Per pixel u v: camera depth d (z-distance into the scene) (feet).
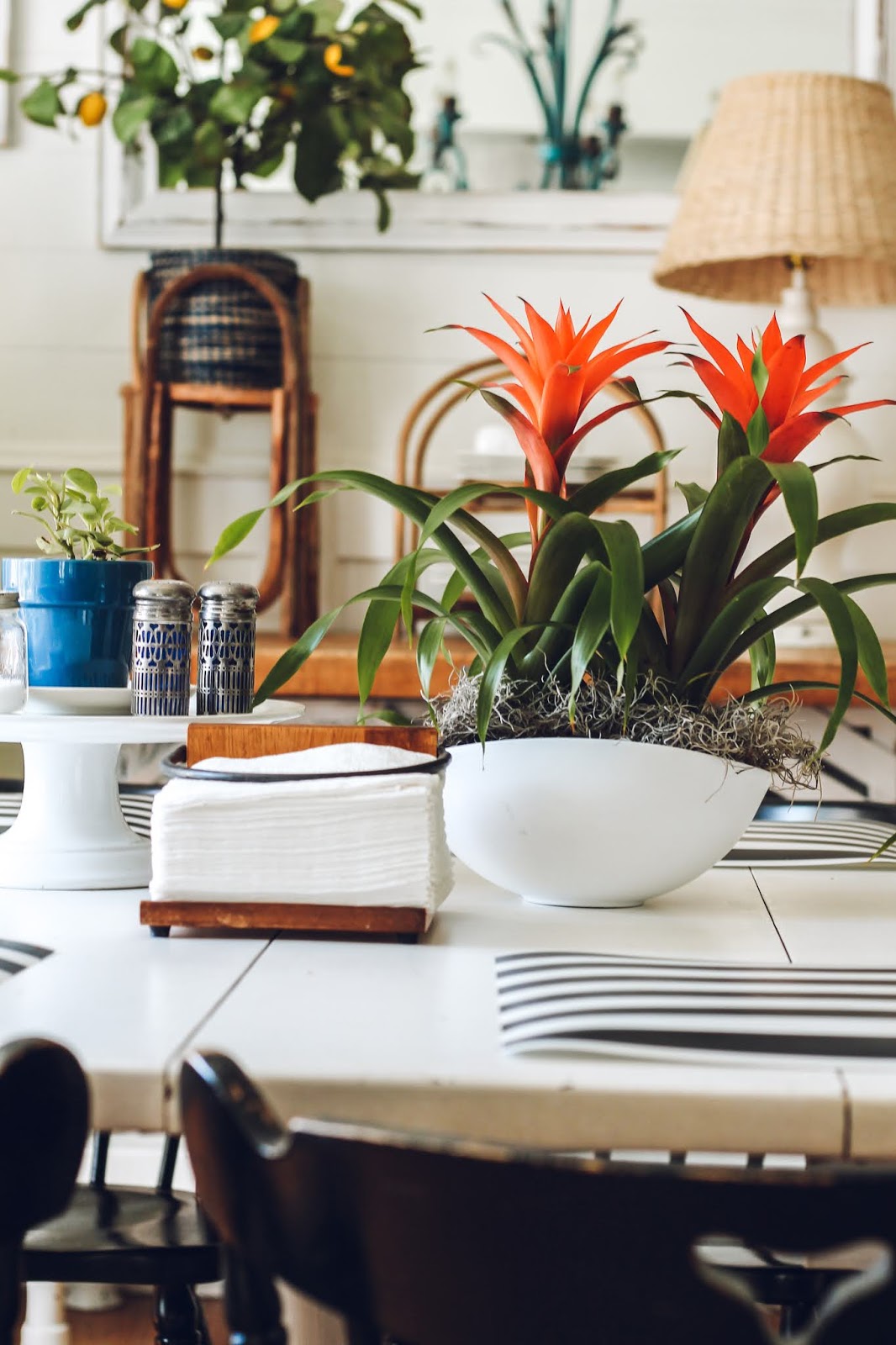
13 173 8.66
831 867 4.03
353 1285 1.61
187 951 2.77
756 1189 1.45
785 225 7.13
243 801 2.87
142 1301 6.69
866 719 7.76
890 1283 1.46
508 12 8.48
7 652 3.45
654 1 8.46
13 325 8.69
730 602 3.25
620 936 2.98
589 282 8.60
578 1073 2.03
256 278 7.72
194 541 8.62
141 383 7.93
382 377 8.65
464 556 3.34
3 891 3.40
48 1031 2.19
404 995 2.45
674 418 8.58
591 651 2.97
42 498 3.94
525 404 3.37
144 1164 6.91
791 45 8.46
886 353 8.60
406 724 3.78
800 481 2.89
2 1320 1.75
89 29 8.65
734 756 3.24
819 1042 2.14
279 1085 2.00
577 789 3.17
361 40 7.73
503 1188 1.51
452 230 8.52
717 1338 1.49
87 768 3.54
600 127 8.50
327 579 8.67
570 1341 1.53
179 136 7.75
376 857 2.87
